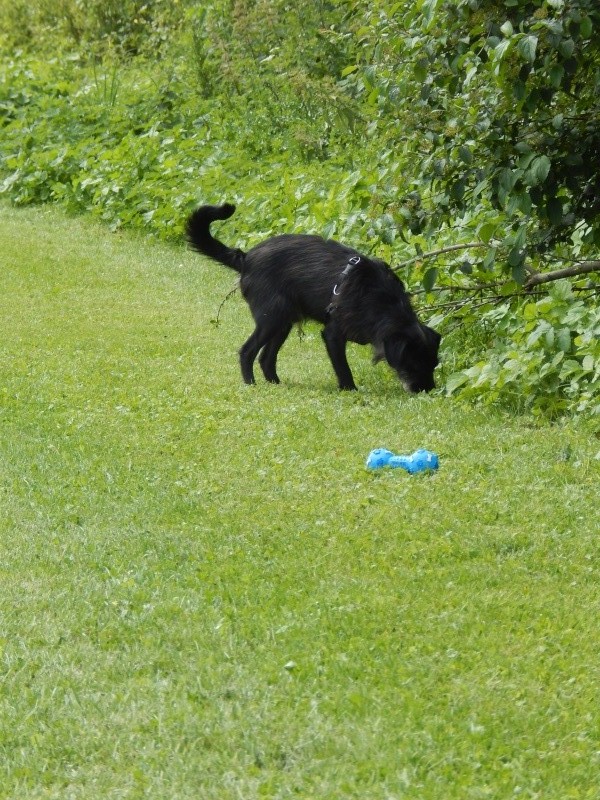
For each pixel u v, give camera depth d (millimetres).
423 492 10258
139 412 13133
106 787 5820
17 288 20484
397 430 12383
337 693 6668
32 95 32062
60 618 7738
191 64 30953
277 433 12203
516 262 11484
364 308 14273
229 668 7012
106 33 38688
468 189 12367
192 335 17625
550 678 6879
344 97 22656
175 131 27484
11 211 26922
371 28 12477
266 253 14883
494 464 11086
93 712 6504
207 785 5809
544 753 6086
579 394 13047
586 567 8594
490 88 10641
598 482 10508
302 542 9102
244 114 27922
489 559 8742
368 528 9398
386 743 6117
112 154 26719
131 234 25016
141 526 9500
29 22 41969
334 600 7957
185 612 7789
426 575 8430
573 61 9656
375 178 17344
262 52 29375
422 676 6871
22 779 5895
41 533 9328
